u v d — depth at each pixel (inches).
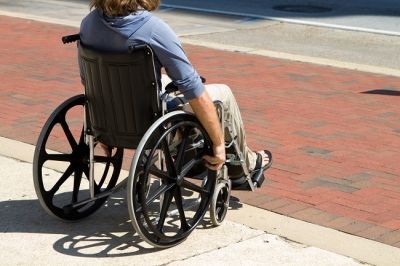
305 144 321.7
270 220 237.3
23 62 478.9
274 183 271.9
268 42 623.2
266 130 341.7
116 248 213.8
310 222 236.8
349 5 856.9
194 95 208.8
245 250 214.2
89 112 222.1
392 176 283.4
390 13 806.5
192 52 542.9
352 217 241.8
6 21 652.1
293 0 882.1
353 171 288.0
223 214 232.2
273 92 421.1
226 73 471.2
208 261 206.4
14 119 347.6
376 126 355.6
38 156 219.3
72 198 240.7
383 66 535.8
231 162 236.2
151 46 205.2
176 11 775.1
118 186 234.4
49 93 399.5
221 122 225.1
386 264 207.3
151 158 201.8
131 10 207.5
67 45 546.0
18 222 230.4
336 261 208.2
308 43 627.2
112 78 209.3
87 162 232.7
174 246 215.5
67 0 826.2
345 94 422.9
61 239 219.1
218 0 868.6
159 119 205.0
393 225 236.1
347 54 582.2
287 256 210.8
